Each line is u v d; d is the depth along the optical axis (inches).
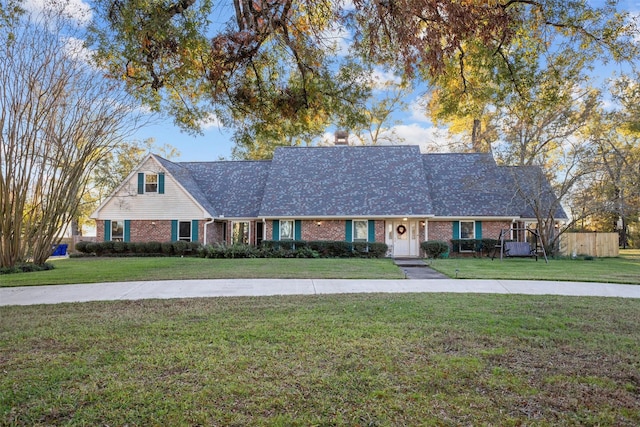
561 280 422.0
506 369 165.9
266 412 129.7
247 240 885.8
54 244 599.8
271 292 361.4
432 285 394.9
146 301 321.4
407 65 215.8
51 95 550.6
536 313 270.1
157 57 250.4
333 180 863.7
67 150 583.2
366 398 139.1
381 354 183.3
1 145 536.7
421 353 185.2
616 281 415.8
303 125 311.9
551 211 776.9
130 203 855.7
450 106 299.0
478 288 379.9
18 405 134.9
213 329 228.4
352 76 284.2
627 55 246.1
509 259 708.7
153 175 856.9
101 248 822.5
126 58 252.5
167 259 711.7
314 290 370.3
